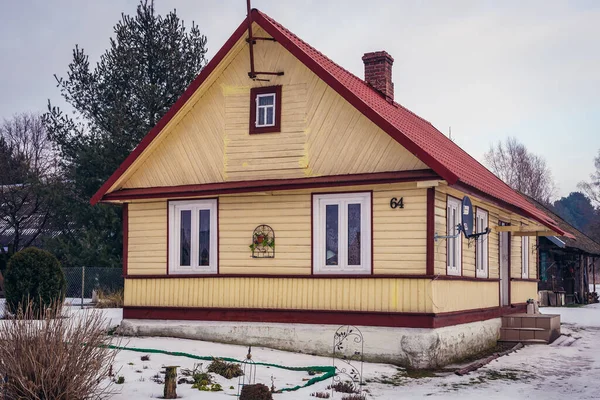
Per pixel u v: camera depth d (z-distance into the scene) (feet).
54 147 112.88
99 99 108.06
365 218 51.26
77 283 98.89
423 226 49.37
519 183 286.46
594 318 91.30
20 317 32.71
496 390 41.83
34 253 71.05
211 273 56.08
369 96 59.98
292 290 53.16
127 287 59.41
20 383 30.22
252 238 55.01
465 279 55.93
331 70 56.44
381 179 49.57
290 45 53.62
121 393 35.91
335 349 50.98
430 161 47.67
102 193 58.95
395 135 49.24
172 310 57.36
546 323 64.69
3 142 186.19
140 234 59.47
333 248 52.31
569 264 132.77
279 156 54.54
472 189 51.96
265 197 54.85
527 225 71.61
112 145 102.42
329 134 53.06
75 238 107.34
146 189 58.75
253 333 54.08
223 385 39.42
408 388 41.98
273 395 37.32
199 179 57.16
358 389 40.40
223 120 56.80
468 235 51.60
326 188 52.34
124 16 109.50
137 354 47.65
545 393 41.16
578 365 52.31
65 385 31.22
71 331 32.78
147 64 108.47
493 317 64.44
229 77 56.85
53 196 108.27
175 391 35.50
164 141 58.75
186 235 57.98
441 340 49.67
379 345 49.73
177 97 106.73
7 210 134.72
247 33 54.95
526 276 80.48
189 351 50.90
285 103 54.80
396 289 49.73
